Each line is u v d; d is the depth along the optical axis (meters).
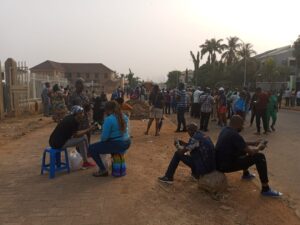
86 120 8.12
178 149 6.32
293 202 5.94
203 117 14.38
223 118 16.14
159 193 5.95
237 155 6.08
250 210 5.48
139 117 18.64
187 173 7.24
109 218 4.91
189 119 19.61
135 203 5.48
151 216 5.04
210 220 5.01
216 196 5.84
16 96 19.39
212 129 15.12
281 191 6.56
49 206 5.31
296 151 10.32
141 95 29.81
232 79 63.94
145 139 11.64
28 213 5.05
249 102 17.73
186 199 5.75
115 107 6.72
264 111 13.50
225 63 76.44
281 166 8.53
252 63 62.41
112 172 6.87
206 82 70.25
